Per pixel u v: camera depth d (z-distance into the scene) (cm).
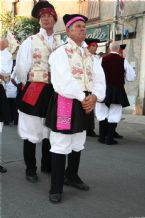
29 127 432
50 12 421
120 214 350
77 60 375
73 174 422
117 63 672
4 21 1544
